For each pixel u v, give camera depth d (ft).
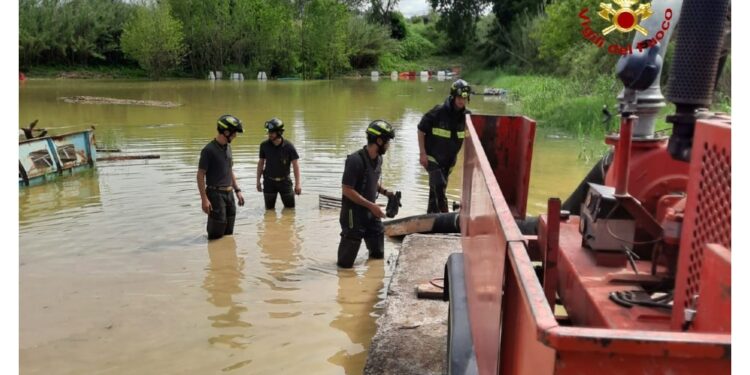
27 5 149.28
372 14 212.02
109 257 21.40
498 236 7.00
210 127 55.21
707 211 5.29
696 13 6.93
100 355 14.40
